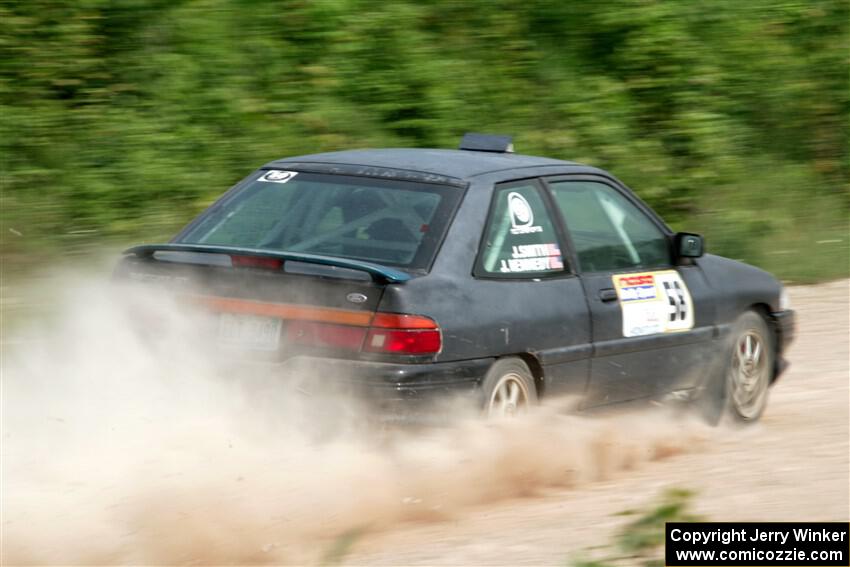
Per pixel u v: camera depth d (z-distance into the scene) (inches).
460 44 2220.7
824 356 1552.7
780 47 2491.4
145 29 1899.6
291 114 1961.1
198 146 1836.9
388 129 2049.7
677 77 2333.9
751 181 2322.8
